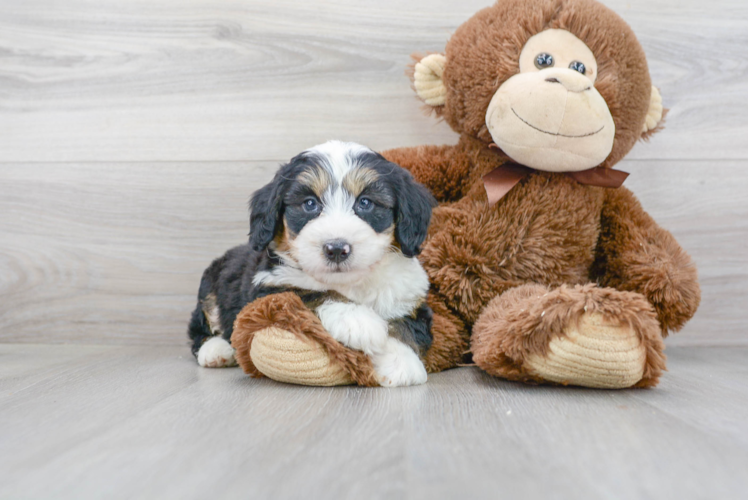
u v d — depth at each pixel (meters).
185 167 2.82
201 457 1.16
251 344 1.80
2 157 2.85
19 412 1.52
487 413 1.48
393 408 1.53
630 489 1.00
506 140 2.11
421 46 2.76
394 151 2.49
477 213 2.20
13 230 2.86
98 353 2.61
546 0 2.18
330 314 1.79
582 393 1.73
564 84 2.00
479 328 2.04
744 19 2.70
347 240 1.73
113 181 2.84
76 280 2.85
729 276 2.75
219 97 2.81
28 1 2.82
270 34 2.79
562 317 1.67
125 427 1.37
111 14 2.81
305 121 2.80
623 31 2.18
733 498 0.97
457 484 1.02
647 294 2.13
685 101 2.73
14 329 2.87
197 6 2.79
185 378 2.01
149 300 2.84
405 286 1.95
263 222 1.91
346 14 2.76
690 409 1.54
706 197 2.74
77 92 2.83
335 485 1.01
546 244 2.15
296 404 1.58
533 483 1.02
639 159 2.75
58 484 1.03
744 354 2.58
